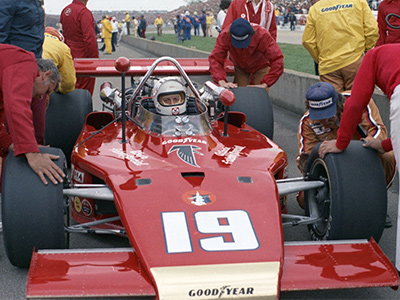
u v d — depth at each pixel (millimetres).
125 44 37562
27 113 3436
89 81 8414
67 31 8688
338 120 4258
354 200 3488
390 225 4457
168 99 4531
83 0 8586
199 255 2912
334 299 3340
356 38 6574
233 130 4766
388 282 2971
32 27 4848
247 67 6992
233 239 3039
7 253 3439
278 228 3186
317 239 3881
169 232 3059
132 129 4523
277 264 2912
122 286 2828
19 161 3445
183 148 3939
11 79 3461
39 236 3326
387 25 6652
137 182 3494
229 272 2840
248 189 3477
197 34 45750
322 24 6641
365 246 3230
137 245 2996
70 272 2922
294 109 9516
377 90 7227
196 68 6645
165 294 2754
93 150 4098
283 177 4207
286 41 24469
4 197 3316
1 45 3543
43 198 3322
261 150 4145
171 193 3367
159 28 45531
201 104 4891
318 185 3811
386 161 4262
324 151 3654
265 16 7625
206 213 3213
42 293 2781
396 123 3223
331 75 6781
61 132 5793
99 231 3598
